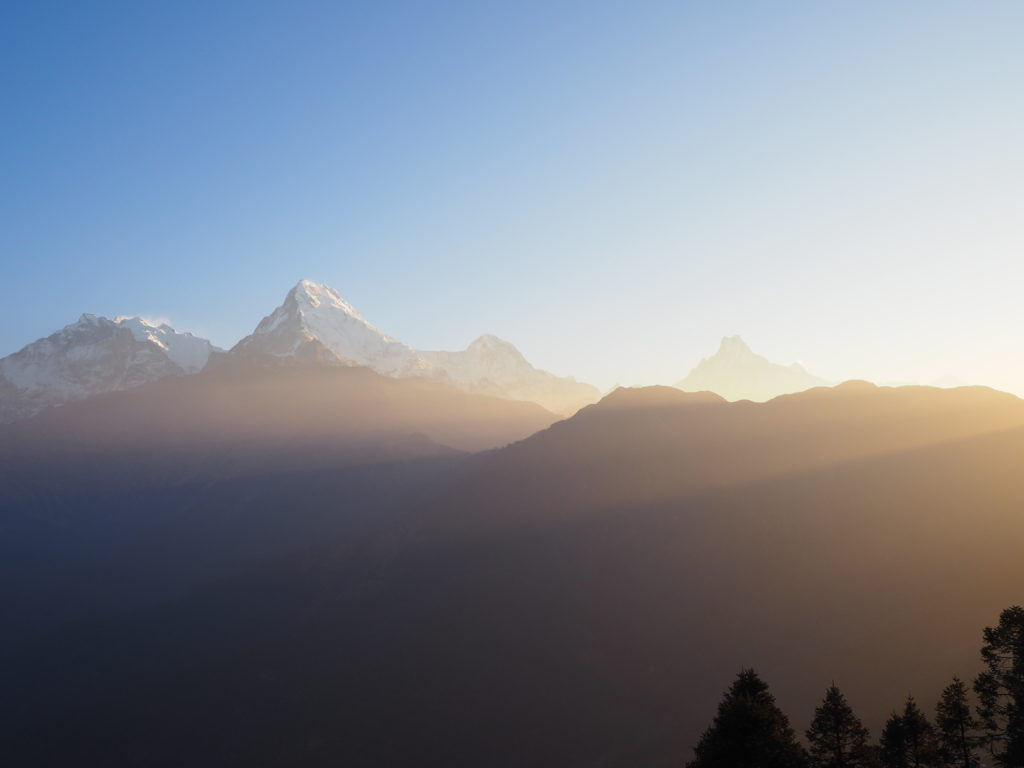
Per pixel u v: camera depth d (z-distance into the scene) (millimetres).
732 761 54562
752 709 55594
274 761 144625
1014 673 56656
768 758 53875
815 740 59344
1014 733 54875
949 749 59844
